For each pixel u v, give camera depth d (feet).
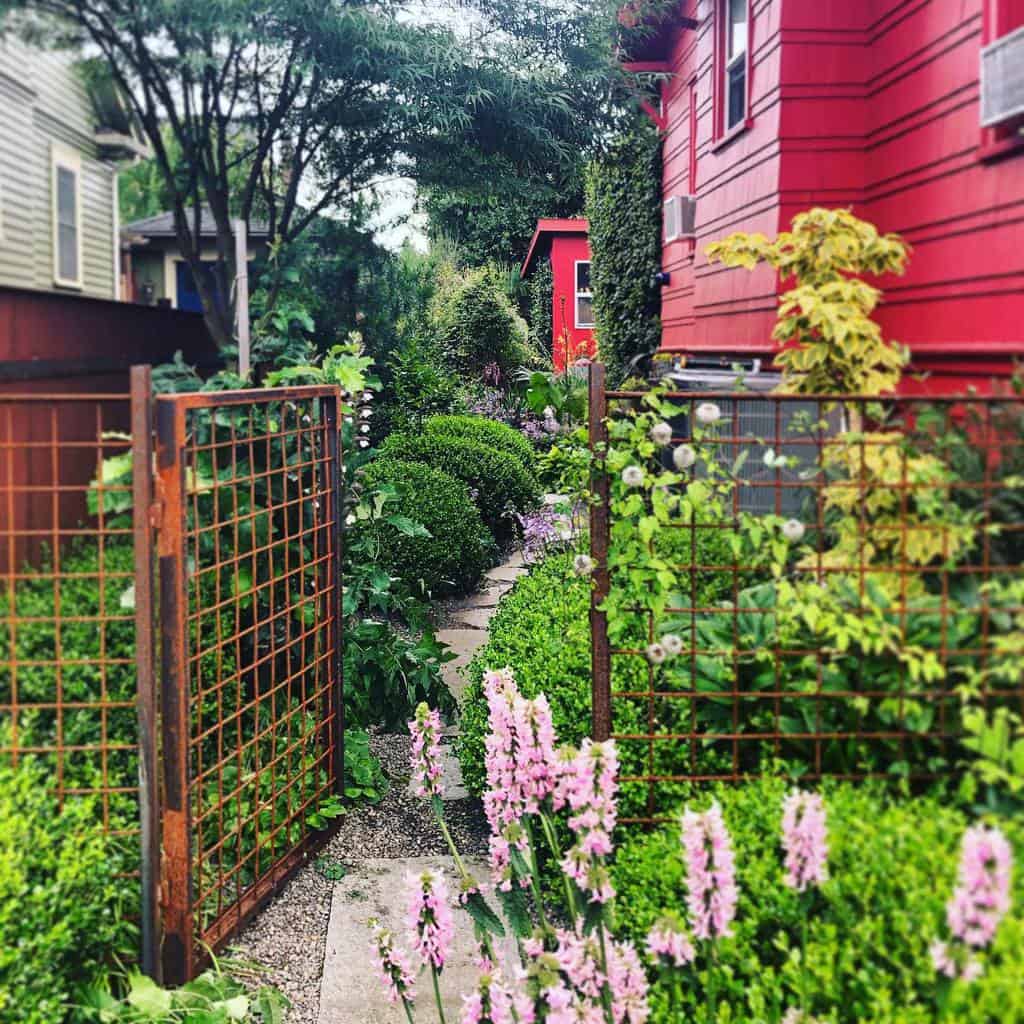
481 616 24.91
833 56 16.98
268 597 13.69
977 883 6.34
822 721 9.73
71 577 9.86
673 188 28.71
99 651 10.56
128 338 17.49
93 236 21.47
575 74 26.73
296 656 14.62
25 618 9.88
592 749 8.13
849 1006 7.52
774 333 12.14
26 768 9.45
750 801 9.40
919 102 14.69
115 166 22.61
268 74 23.48
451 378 45.01
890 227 15.87
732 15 22.06
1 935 8.15
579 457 13.64
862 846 8.12
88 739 10.48
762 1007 7.75
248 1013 10.34
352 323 28.89
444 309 54.54
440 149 27.25
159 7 18.94
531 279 65.92
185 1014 9.68
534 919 11.84
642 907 9.33
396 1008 10.43
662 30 27.84
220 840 11.20
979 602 9.17
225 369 22.75
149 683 9.75
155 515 9.82
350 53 22.98
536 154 28.30
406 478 26.68
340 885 12.82
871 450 9.71
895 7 15.64
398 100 25.04
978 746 8.55
